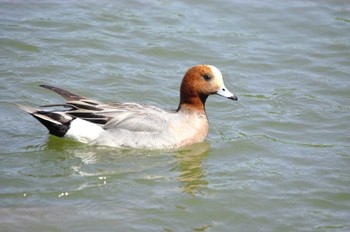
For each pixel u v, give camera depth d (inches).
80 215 503.5
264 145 643.5
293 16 922.1
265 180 576.4
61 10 879.7
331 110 719.1
